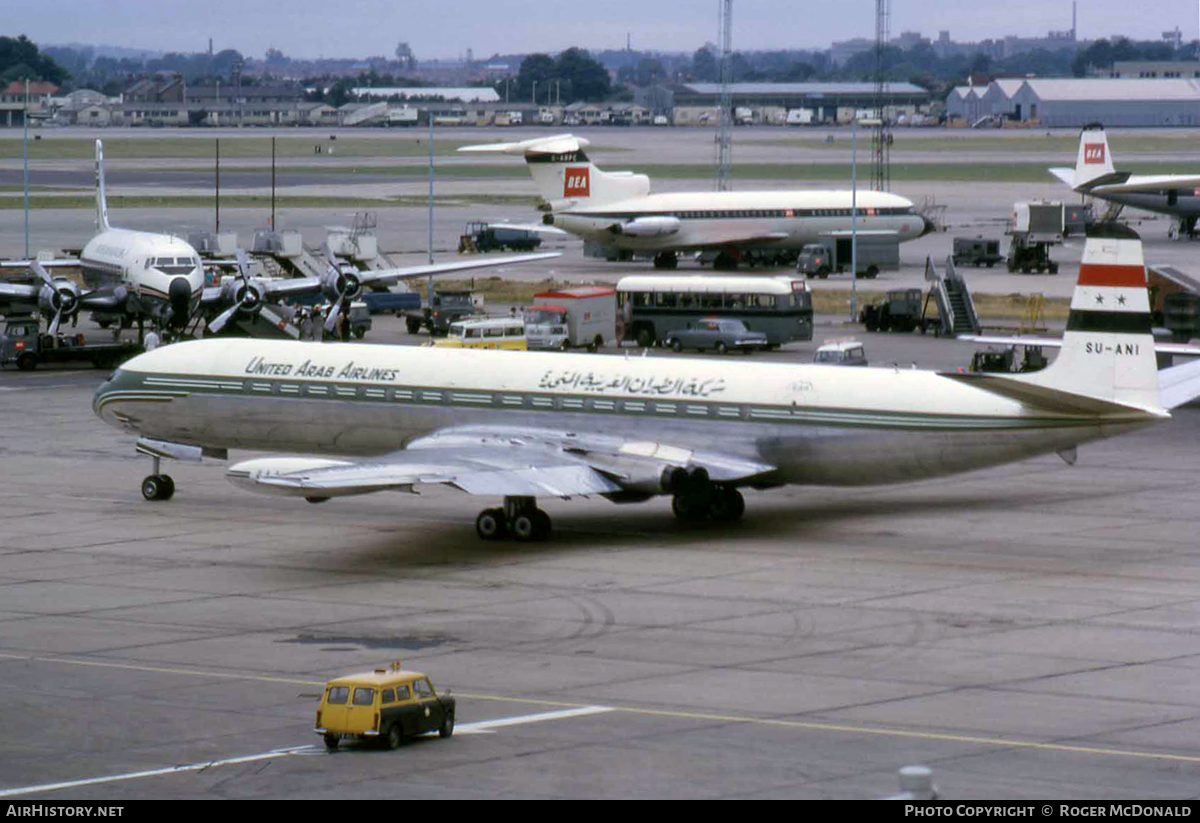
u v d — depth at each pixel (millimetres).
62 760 38375
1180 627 51156
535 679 45594
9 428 94125
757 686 44688
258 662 47781
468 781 36281
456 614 53656
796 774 36656
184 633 51375
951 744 39094
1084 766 37219
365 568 61031
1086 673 45875
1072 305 65250
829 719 41375
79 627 52188
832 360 104938
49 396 105688
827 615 53062
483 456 65125
